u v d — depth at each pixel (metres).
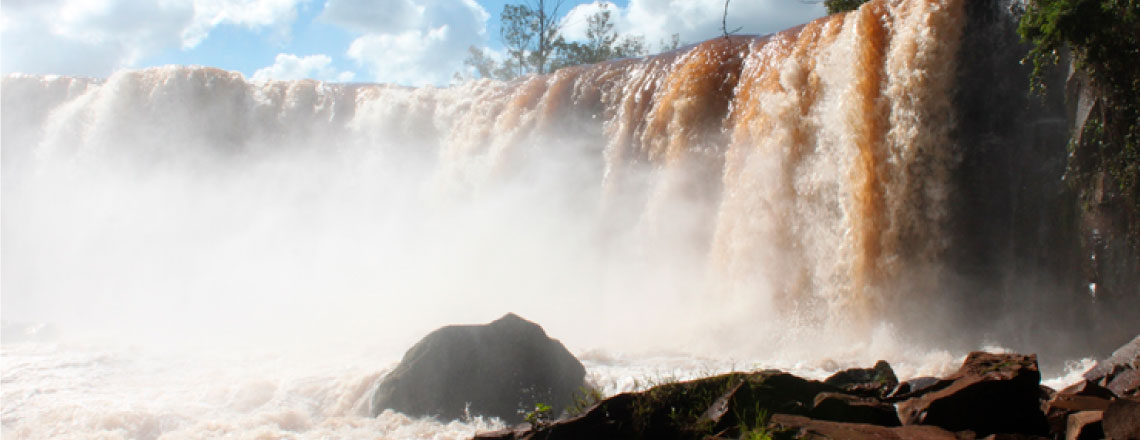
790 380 6.54
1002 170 14.47
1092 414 5.70
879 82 15.25
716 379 6.65
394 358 13.95
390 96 25.75
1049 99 14.12
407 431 9.04
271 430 9.31
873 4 16.03
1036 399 6.25
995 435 5.50
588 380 10.93
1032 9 13.38
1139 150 12.57
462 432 9.02
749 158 17.25
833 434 5.54
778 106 16.73
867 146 15.09
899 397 6.61
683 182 18.62
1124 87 12.66
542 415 6.85
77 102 27.41
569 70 22.75
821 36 16.81
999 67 14.73
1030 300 14.05
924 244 14.77
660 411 6.40
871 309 14.86
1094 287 13.34
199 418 10.09
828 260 15.70
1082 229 13.49
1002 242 14.45
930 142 14.66
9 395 11.10
